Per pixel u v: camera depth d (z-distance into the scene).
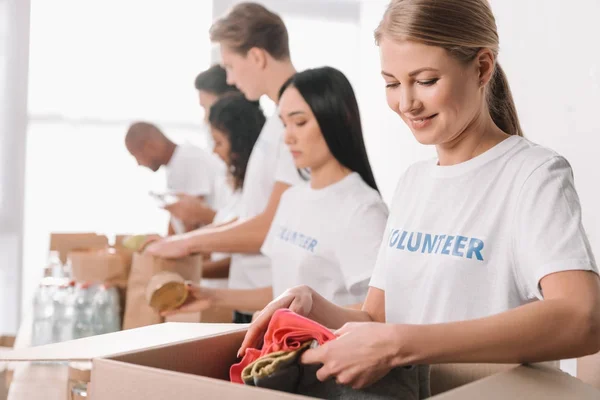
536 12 2.30
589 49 2.08
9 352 0.85
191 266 2.32
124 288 2.38
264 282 2.49
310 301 1.12
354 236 1.87
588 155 2.10
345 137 1.95
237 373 0.94
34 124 4.23
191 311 2.12
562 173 1.05
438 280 1.14
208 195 3.58
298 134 1.97
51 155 4.25
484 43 1.07
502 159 1.13
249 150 2.95
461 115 1.08
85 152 4.28
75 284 2.30
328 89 1.93
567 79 2.17
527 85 2.36
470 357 0.85
